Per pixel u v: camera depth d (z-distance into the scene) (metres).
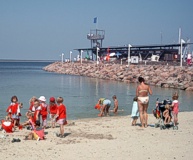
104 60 108.75
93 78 74.25
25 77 77.56
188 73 52.84
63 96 37.09
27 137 13.48
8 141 13.08
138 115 16.88
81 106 28.61
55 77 77.94
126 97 36.16
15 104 16.47
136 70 68.06
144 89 15.91
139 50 97.81
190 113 22.02
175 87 46.78
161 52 92.75
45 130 15.76
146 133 14.62
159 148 11.81
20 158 10.57
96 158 10.55
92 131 15.36
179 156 10.77
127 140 13.18
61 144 12.52
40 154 11.05
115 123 18.06
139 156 10.77
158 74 58.81
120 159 10.45
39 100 16.38
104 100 23.69
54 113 16.64
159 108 16.08
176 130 15.29
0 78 72.69
